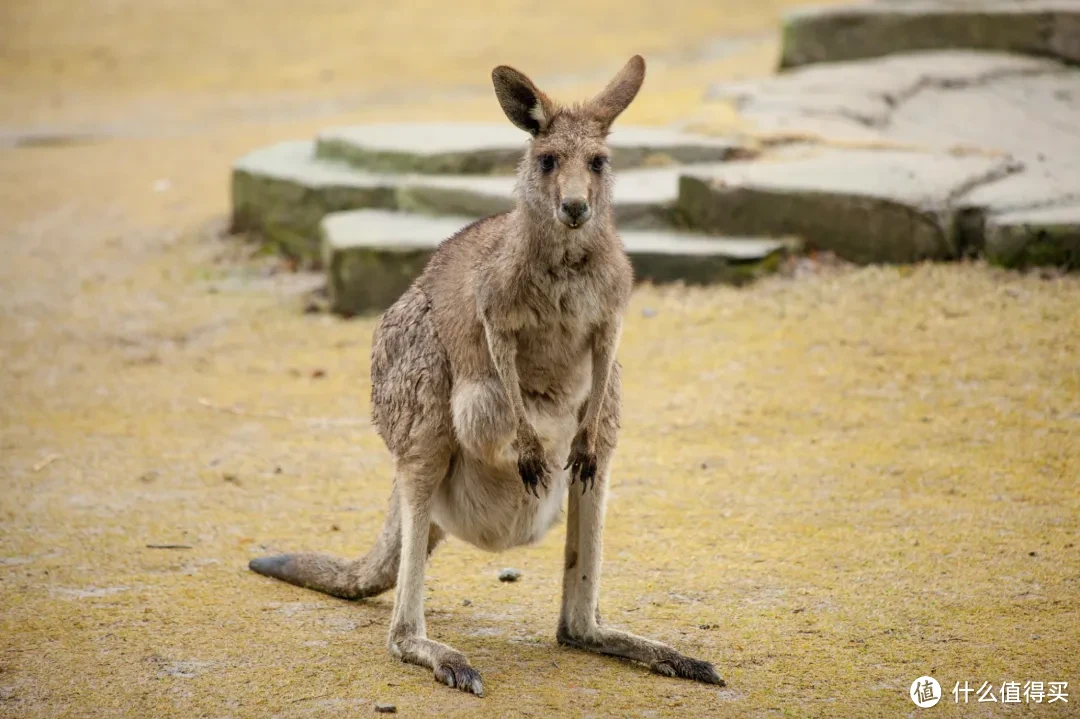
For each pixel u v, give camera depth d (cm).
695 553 1814
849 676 1405
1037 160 3594
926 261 2959
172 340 3088
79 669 1438
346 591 1662
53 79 6969
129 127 5925
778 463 2177
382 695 1365
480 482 1469
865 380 2512
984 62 4591
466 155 3584
